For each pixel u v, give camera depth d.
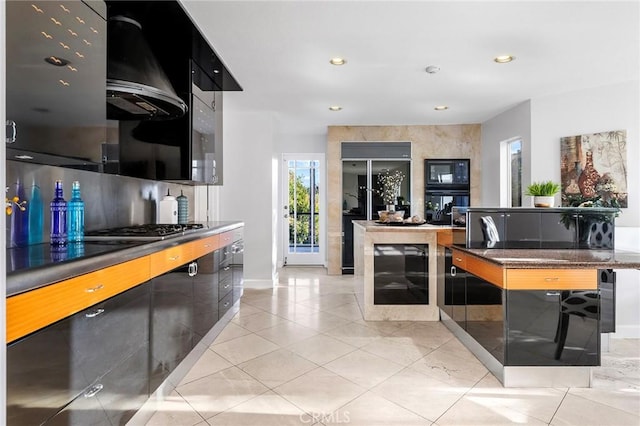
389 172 6.07
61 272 1.31
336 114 5.30
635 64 3.42
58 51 1.67
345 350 2.96
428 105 4.81
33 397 1.18
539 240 2.91
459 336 3.19
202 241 2.80
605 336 2.97
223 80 3.79
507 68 3.51
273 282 5.20
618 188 3.91
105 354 1.58
